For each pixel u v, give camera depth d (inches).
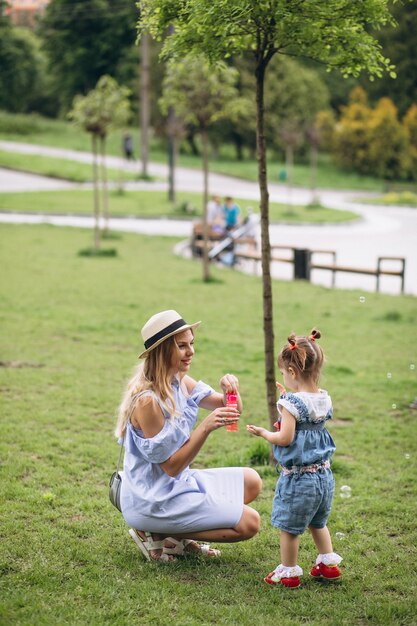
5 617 142.2
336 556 165.2
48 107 3061.0
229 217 847.1
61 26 2736.2
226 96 603.5
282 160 2534.5
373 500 212.1
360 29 227.6
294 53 235.5
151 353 164.9
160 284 641.0
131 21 2632.9
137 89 2581.2
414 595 158.4
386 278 775.1
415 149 2444.6
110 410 298.2
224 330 472.7
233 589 158.4
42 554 171.9
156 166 2097.7
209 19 208.2
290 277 773.3
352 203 1760.6
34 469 230.2
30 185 1598.2
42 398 309.1
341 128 2389.3
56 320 479.2
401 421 297.9
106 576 162.4
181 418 164.7
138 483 167.0
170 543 172.4
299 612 149.6
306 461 157.9
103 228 1064.2
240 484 170.4
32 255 776.9
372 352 427.2
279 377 361.7
